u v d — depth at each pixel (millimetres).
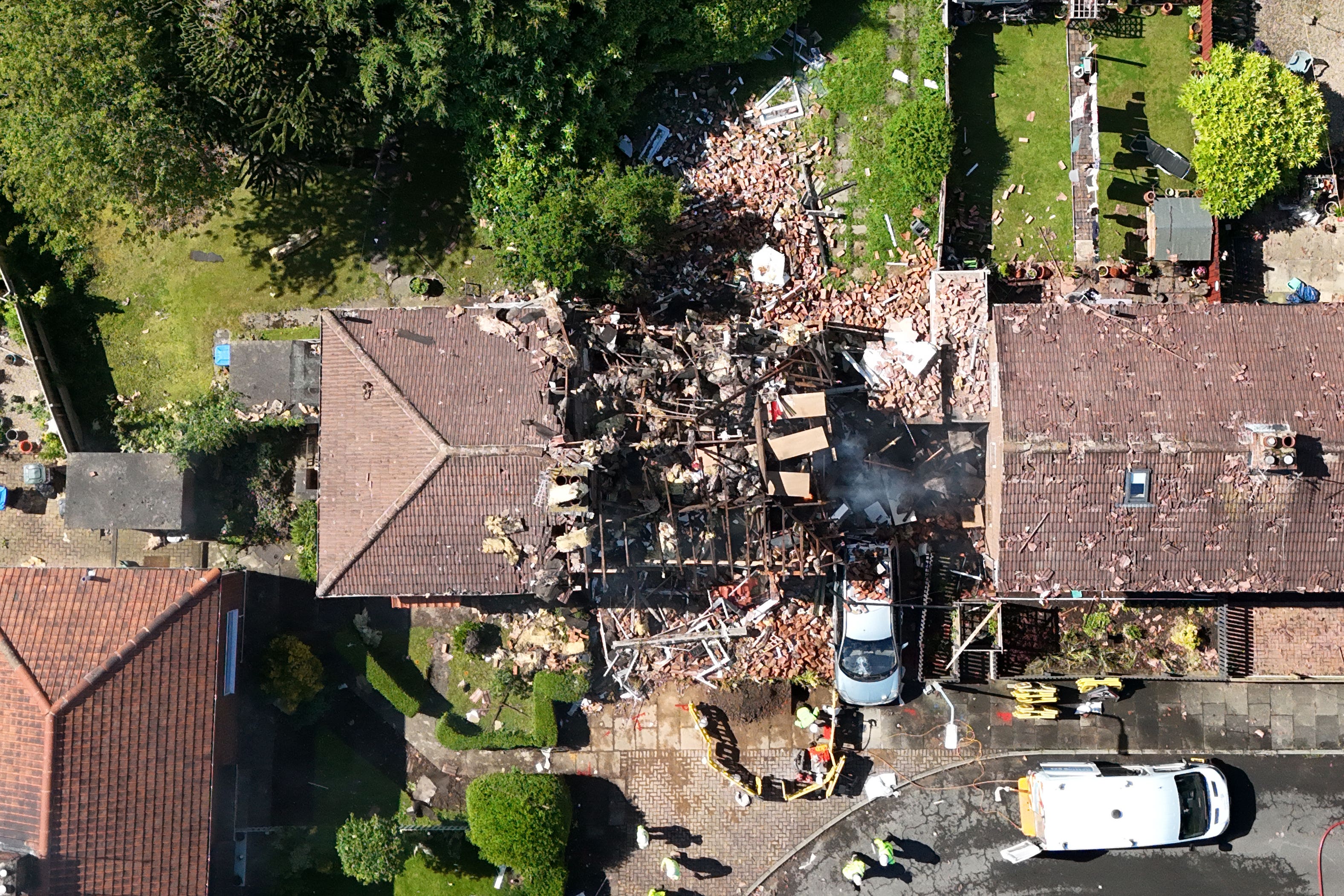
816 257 27719
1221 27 28016
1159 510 23562
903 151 26938
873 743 27766
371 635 27688
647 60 26922
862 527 27094
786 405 24406
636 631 27172
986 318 26250
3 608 24328
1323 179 27359
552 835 26047
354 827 26266
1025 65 28031
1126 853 27562
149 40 23906
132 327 28234
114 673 23703
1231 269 27922
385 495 23234
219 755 25734
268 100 23938
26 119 23562
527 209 25484
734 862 27734
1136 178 28016
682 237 27453
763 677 27375
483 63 24703
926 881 27609
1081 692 27359
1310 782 27500
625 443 24266
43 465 27672
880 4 27953
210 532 27781
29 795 23438
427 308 24391
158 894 24188
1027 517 23828
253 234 28281
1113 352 24078
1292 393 23484
